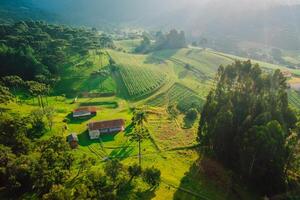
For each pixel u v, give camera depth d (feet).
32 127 393.50
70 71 641.40
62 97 560.20
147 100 568.82
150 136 411.75
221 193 301.22
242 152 302.04
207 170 336.08
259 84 417.08
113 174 287.28
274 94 377.50
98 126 409.28
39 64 609.42
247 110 351.05
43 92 528.22
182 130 440.04
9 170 272.51
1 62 614.75
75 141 376.48
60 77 620.49
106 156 357.20
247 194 302.66
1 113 404.77
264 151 286.25
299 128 322.34
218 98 396.78
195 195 294.05
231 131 332.19
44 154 289.12
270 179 294.66
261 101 347.77
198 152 374.63
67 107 513.86
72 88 595.06
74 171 311.68
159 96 587.68
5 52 621.72
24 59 613.93
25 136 341.62
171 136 417.08
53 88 592.19
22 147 319.88
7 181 271.49
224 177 324.80
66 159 297.33
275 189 294.66
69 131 417.49
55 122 436.76
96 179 271.49
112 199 253.44
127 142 392.68
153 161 350.02
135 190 287.89
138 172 302.04
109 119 436.76
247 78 431.43
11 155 290.76
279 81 419.33
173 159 357.00
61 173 273.75
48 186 262.47
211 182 316.60
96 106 534.37
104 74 642.22
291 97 561.43
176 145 390.63
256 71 439.22
